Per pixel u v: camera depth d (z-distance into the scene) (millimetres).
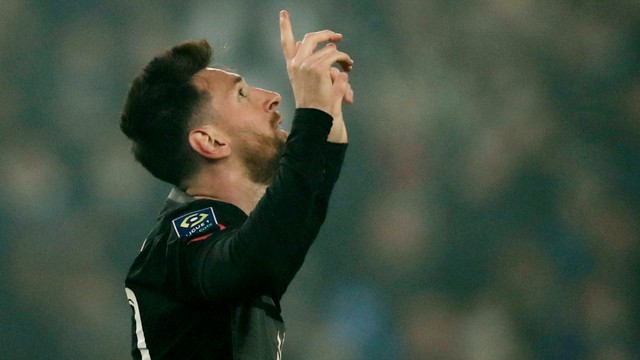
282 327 7684
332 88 7078
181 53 7871
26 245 30234
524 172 32812
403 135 33156
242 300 6949
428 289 30625
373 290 30547
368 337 29656
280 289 7266
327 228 31578
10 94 32875
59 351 29188
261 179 7695
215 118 7645
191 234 7086
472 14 35656
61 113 32906
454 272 30984
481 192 32312
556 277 30984
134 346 7434
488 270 31125
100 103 33219
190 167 7660
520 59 35281
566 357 29766
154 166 7750
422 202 32062
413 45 34938
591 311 30266
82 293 29891
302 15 33375
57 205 31094
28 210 30625
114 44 33969
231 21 32938
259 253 6578
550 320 30203
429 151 32969
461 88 34469
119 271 30672
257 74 32250
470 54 35188
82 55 33719
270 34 32781
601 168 33281
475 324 29719
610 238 31562
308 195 6754
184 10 33969
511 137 33531
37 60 33469
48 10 34031
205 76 7766
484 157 32969
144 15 34219
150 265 7320
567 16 35719
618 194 32812
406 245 31016
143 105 7684
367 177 32688
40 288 29656
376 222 31688
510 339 29562
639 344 29812
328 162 8211
